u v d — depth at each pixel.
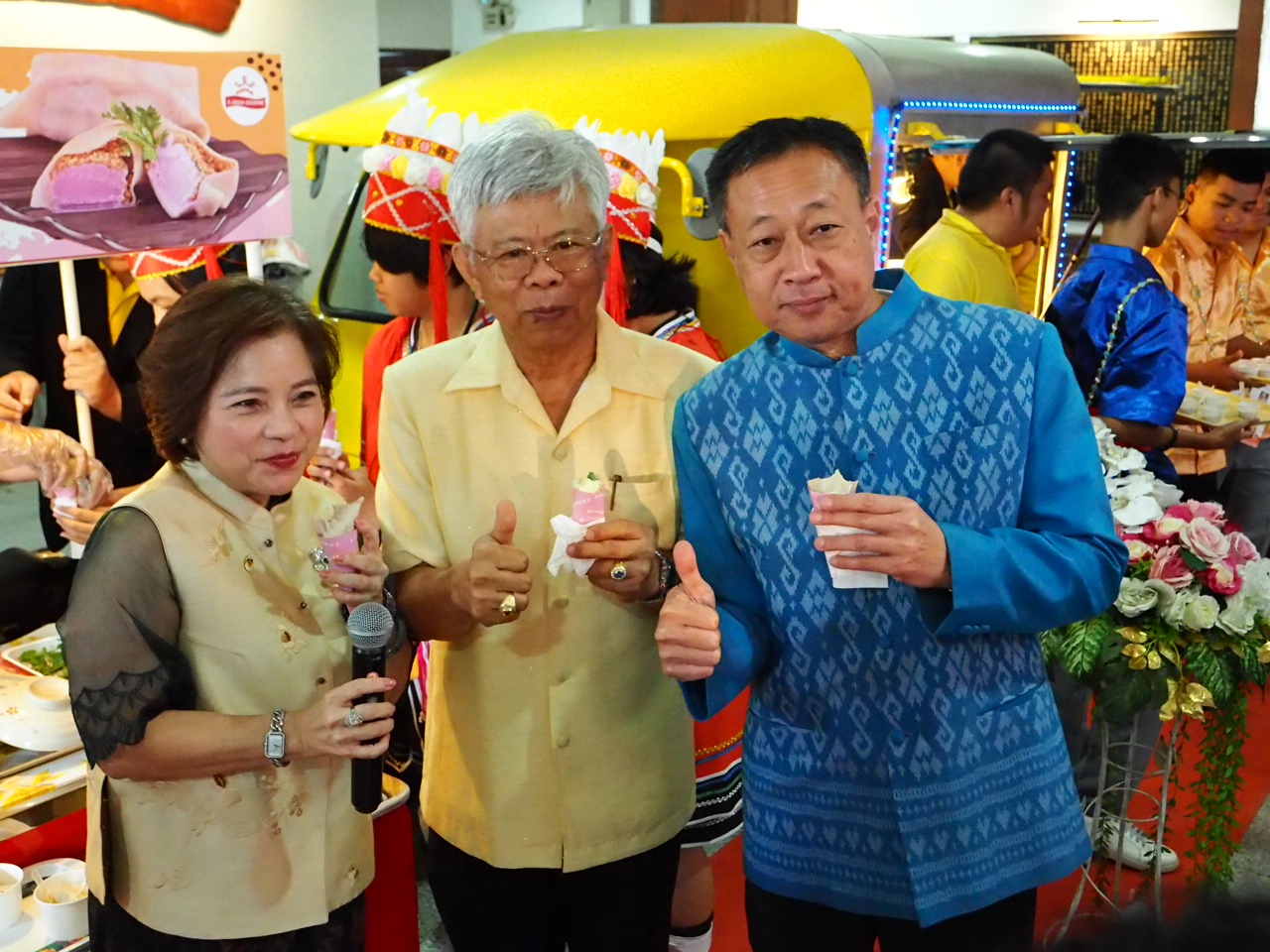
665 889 2.19
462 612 1.89
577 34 4.28
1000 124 4.48
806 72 3.82
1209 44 7.38
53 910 1.97
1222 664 2.37
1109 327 3.43
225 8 5.88
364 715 1.62
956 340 1.73
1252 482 4.18
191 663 1.69
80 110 2.11
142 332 3.27
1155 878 2.52
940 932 1.80
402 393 2.03
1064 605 1.67
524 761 2.02
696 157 3.53
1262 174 3.76
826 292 1.70
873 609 1.73
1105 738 2.53
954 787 1.73
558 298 1.86
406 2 7.54
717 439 1.83
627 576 1.85
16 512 5.36
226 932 1.71
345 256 4.59
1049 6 7.79
